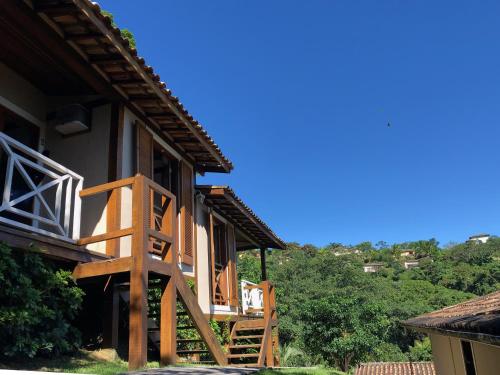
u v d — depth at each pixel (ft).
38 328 14.57
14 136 21.39
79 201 17.90
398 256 268.21
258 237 48.91
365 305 58.59
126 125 22.25
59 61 19.85
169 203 18.78
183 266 28.53
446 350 30.68
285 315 94.48
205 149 29.14
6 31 17.95
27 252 14.05
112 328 18.78
